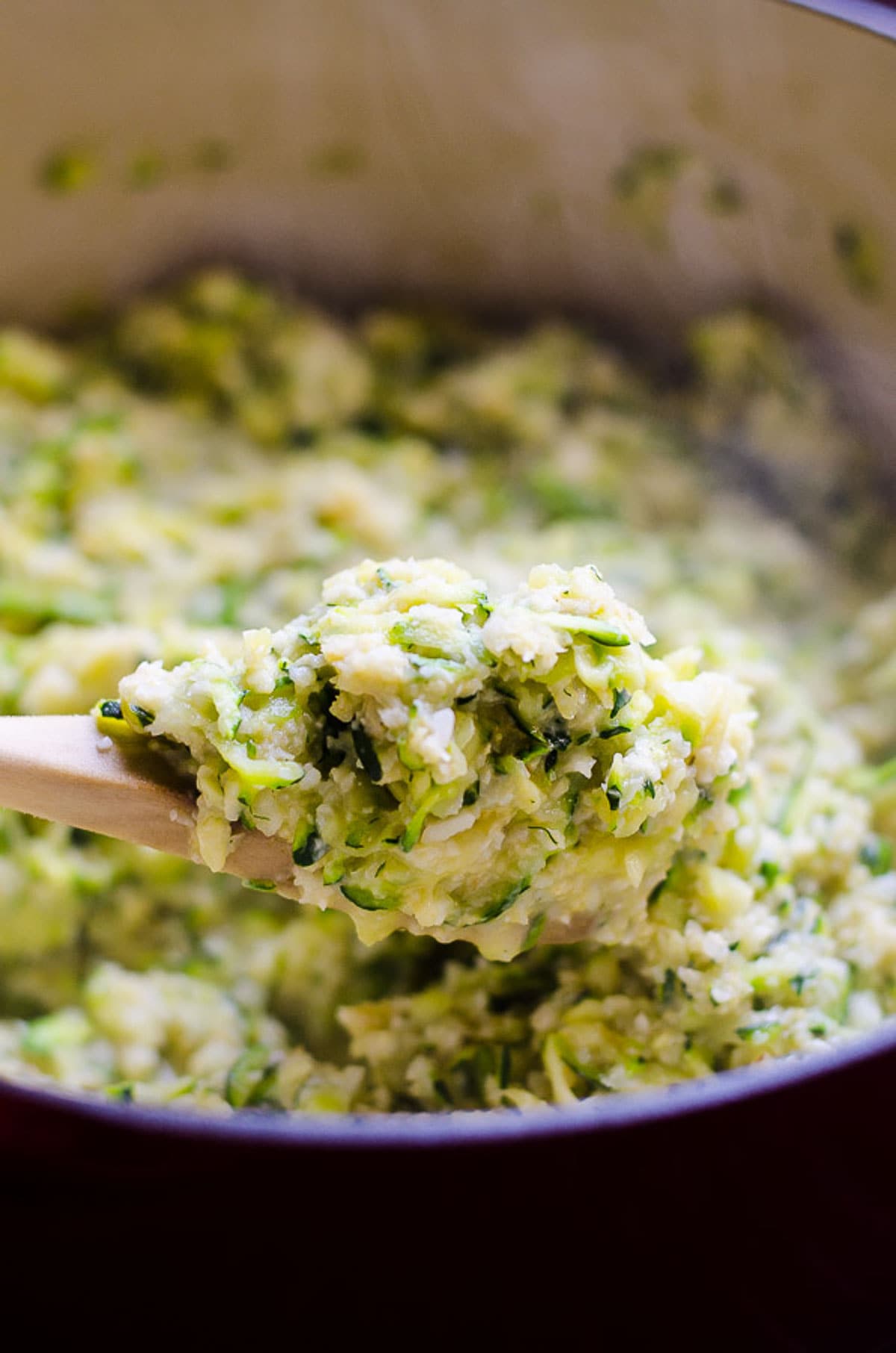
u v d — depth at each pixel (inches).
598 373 20.8
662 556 19.3
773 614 19.3
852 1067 13.0
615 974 15.2
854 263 18.6
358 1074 15.7
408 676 13.0
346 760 13.3
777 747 16.8
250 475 20.0
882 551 19.5
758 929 14.9
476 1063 15.4
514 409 20.4
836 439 19.7
